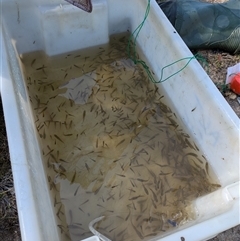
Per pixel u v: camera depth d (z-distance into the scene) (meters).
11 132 1.59
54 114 2.21
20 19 2.29
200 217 1.66
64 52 2.51
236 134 1.63
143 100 2.28
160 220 1.76
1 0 2.19
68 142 2.08
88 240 1.28
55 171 1.96
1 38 2.00
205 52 2.62
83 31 2.45
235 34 2.51
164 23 2.10
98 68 2.47
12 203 1.93
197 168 1.93
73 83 2.38
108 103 2.28
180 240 1.33
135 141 2.10
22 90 2.02
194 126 1.97
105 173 1.97
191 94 1.92
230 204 1.45
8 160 2.08
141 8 2.33
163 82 2.23
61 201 1.85
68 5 2.29
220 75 2.48
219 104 1.73
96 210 1.83
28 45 2.43
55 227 1.70
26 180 1.46
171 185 1.91
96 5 2.36
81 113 2.22
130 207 1.83
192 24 2.53
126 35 2.63
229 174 1.73
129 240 1.70
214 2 2.90
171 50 2.03
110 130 2.15
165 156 2.03
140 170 1.98
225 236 1.85
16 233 1.85
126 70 2.46
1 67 1.82
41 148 2.04
